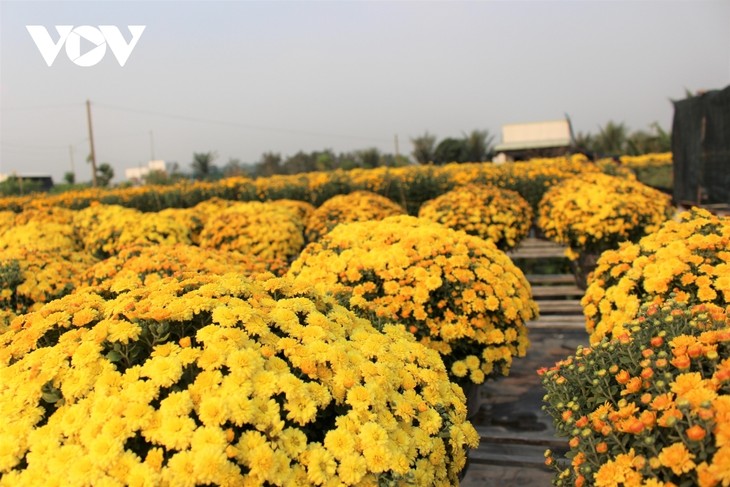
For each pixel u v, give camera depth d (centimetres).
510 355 412
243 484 197
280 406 225
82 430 205
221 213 898
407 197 1364
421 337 399
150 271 476
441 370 284
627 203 755
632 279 373
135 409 205
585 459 212
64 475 198
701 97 1060
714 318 234
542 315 749
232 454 197
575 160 1572
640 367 228
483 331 406
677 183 1187
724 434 171
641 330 251
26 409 219
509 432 448
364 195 1027
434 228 466
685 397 189
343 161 3825
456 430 251
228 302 250
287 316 257
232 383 214
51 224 908
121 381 217
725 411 179
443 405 263
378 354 263
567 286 864
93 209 986
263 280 309
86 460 197
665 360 212
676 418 183
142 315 234
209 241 829
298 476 207
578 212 769
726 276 332
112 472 195
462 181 1330
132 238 823
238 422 205
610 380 240
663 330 242
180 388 221
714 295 327
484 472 404
